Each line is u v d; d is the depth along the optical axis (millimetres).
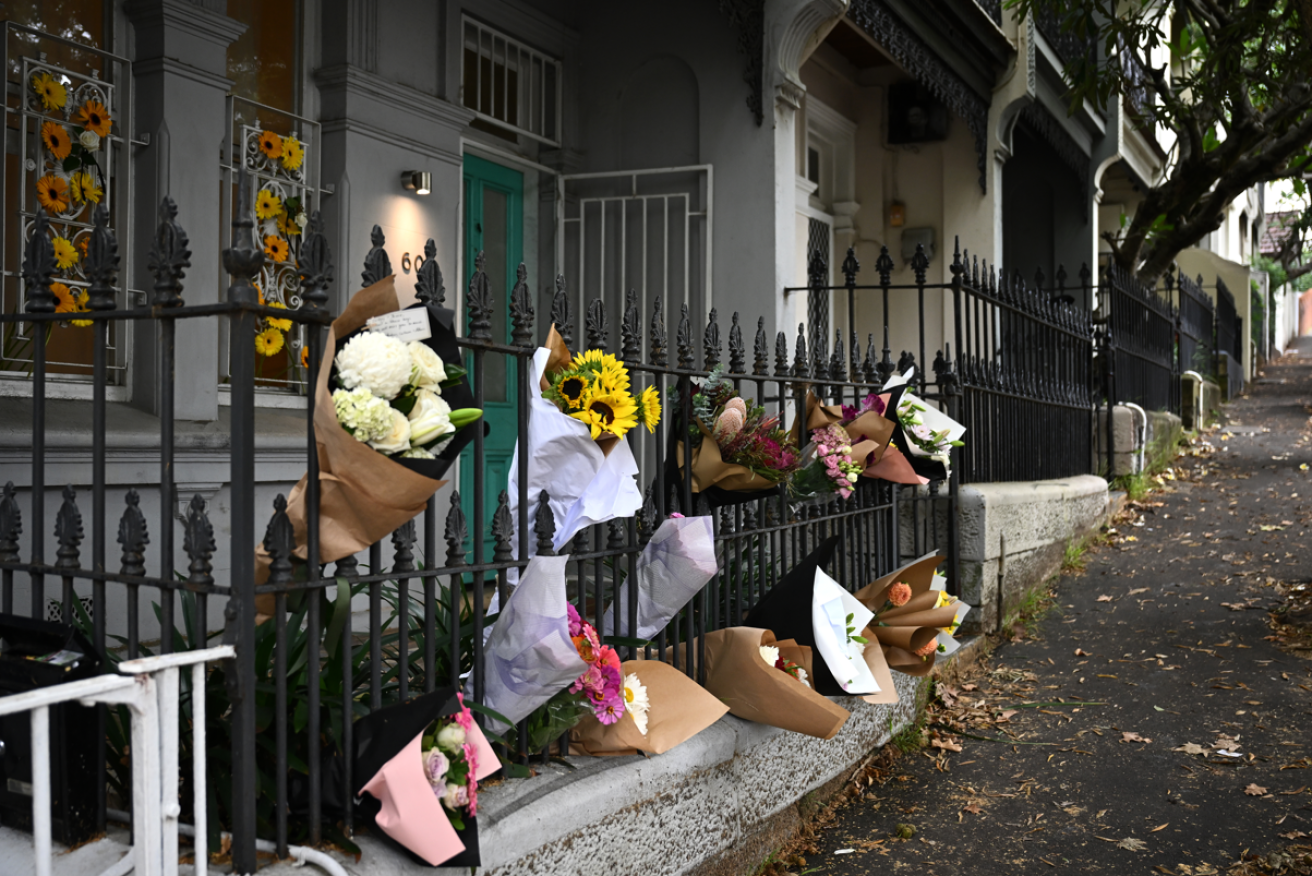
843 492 3922
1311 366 25781
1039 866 3400
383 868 2111
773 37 6266
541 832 2457
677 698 2998
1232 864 3361
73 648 2150
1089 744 4430
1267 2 8297
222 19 4574
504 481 6539
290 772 2260
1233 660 5355
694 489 3365
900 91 9789
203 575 2070
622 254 6426
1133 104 12828
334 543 2164
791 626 3500
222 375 4820
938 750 4473
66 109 4207
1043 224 12312
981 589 5668
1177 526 8414
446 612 2973
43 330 2332
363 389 2061
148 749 1834
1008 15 9266
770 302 6312
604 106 6922
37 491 2352
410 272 5699
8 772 2211
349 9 5344
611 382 2719
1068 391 8555
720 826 3168
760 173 6348
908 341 9859
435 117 5875
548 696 2615
